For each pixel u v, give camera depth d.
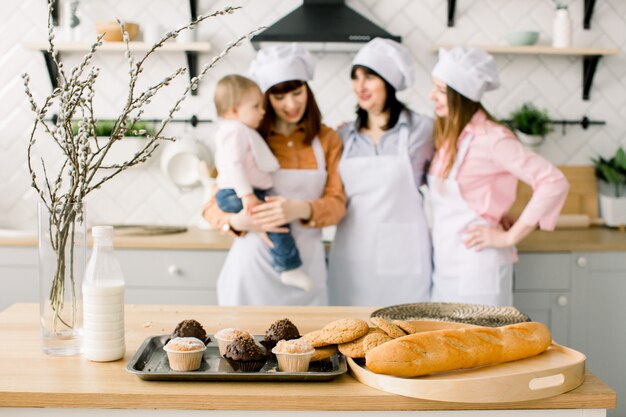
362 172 2.67
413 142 2.70
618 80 3.55
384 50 2.63
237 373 1.24
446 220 2.62
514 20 3.49
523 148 2.54
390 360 1.22
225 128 2.56
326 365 1.34
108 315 1.36
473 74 2.52
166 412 1.20
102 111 3.48
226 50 1.31
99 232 1.38
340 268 2.73
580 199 3.56
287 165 2.65
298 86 2.53
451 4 3.42
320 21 3.10
